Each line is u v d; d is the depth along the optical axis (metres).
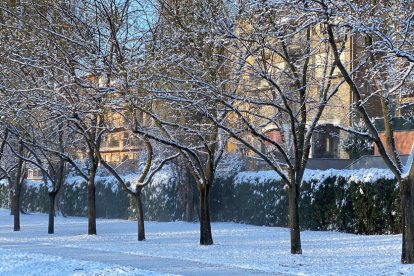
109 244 17.66
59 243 18.30
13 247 16.88
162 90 13.41
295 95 17.56
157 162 29.44
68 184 38.22
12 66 17.00
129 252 15.09
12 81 16.77
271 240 18.22
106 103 13.97
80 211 36.78
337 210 20.66
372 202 19.06
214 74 14.18
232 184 27.41
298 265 11.96
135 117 14.02
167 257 13.78
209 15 13.56
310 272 10.81
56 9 14.44
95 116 19.34
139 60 14.59
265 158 13.96
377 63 12.04
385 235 18.22
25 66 15.79
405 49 12.28
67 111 15.88
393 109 24.42
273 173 25.05
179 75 15.03
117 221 31.12
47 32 14.43
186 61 14.62
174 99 13.30
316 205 21.58
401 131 23.86
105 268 10.57
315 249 15.16
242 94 16.41
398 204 18.08
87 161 31.58
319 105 14.34
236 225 25.45
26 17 14.59
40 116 17.38
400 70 12.12
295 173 14.21
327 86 14.55
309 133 14.43
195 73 14.83
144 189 31.86
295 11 13.01
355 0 12.62
